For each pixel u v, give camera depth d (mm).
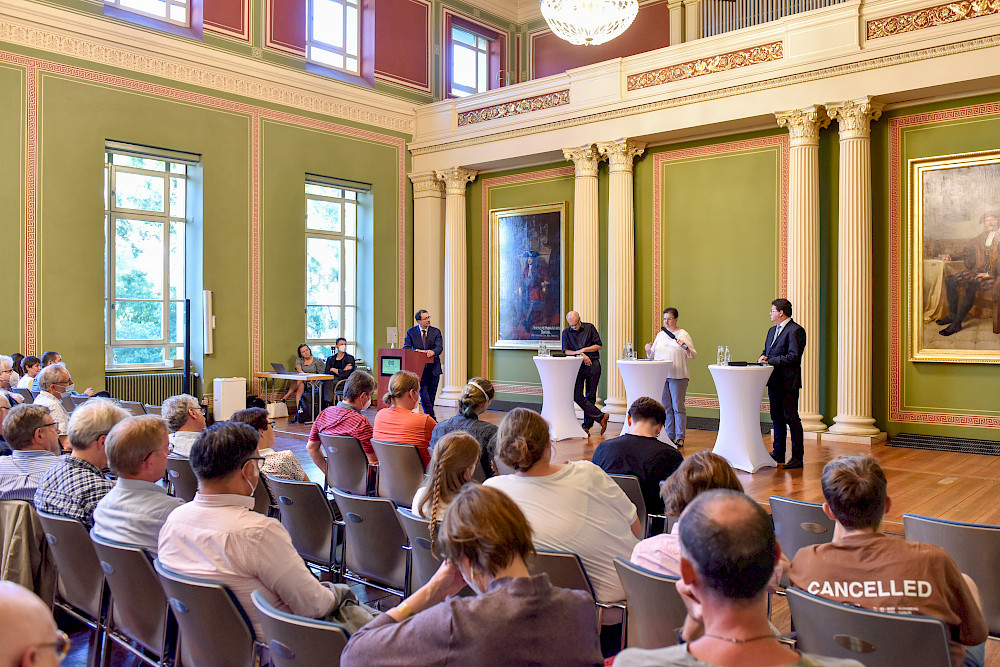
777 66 8734
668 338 8250
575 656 1657
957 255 8117
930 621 1810
